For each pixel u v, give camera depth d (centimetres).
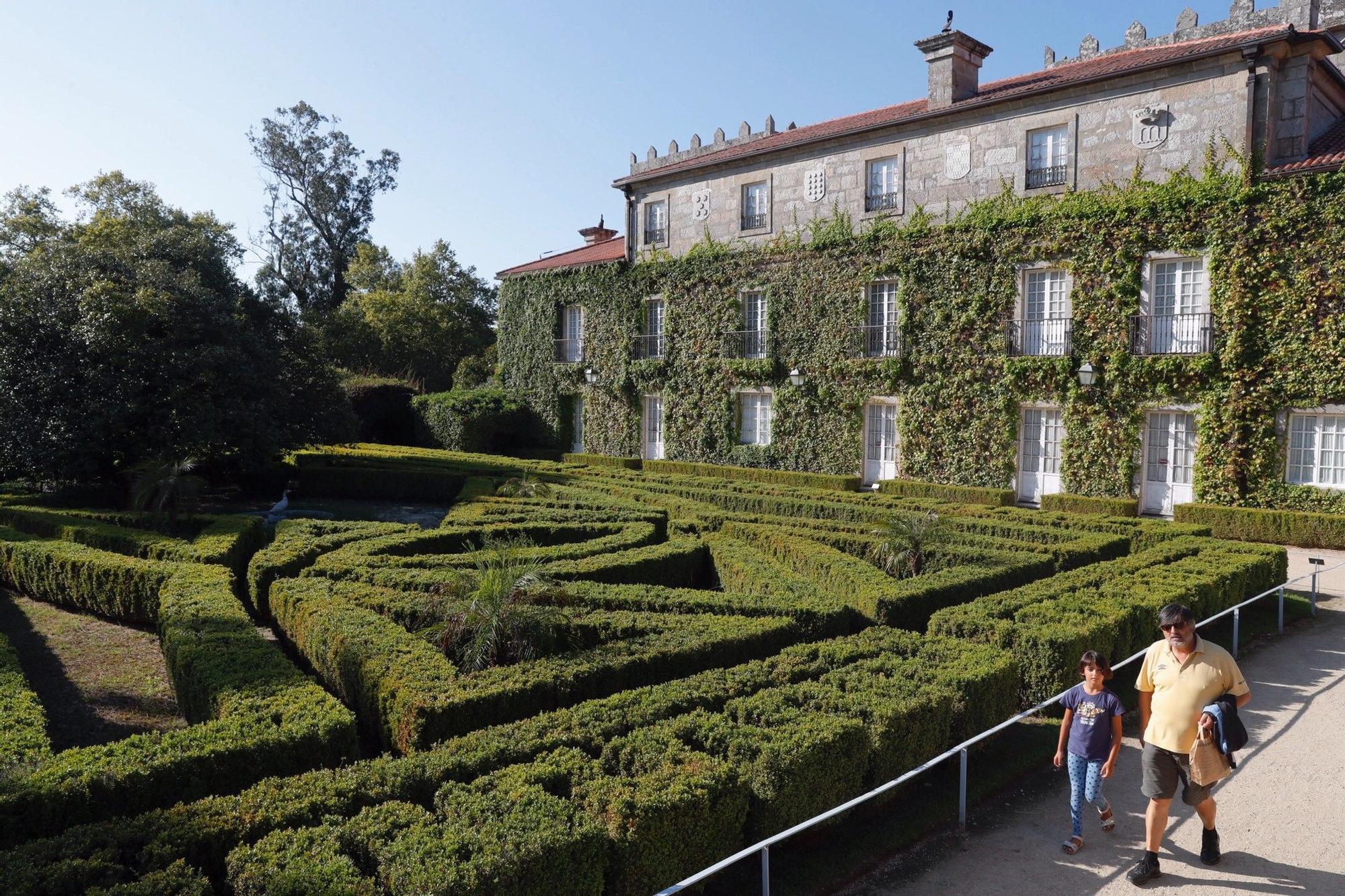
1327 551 1584
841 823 552
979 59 2253
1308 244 1673
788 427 2598
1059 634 741
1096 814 584
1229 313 1769
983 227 2138
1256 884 495
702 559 1186
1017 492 2134
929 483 2247
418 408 3381
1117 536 1302
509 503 1600
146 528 1323
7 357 1585
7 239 3045
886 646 718
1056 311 2052
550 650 736
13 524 1362
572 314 3284
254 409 1823
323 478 2209
